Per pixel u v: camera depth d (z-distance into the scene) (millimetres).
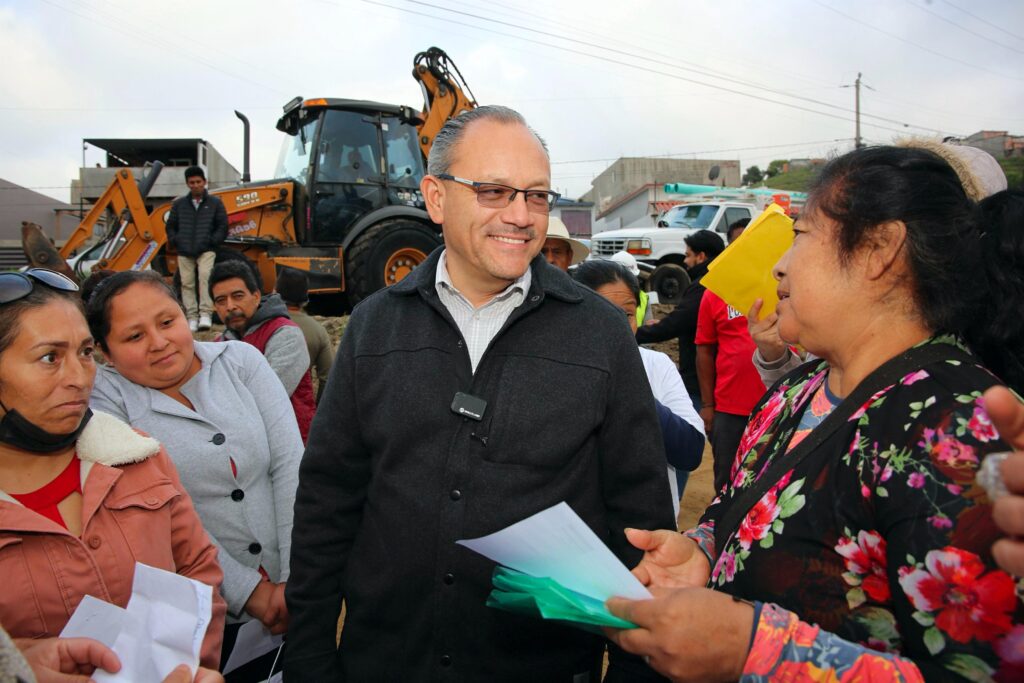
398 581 1584
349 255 8336
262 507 2078
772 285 1872
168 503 1651
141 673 1325
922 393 1006
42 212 27469
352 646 1677
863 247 1109
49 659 1254
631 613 1038
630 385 1669
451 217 1627
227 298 3340
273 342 3189
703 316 3916
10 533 1392
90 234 8219
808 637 966
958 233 1061
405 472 1613
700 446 2330
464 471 1572
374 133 8719
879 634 1009
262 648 1990
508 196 1562
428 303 1688
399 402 1626
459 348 1658
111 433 1578
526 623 1573
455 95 9492
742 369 3637
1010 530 734
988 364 1147
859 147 1209
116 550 1510
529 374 1609
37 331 1388
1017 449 753
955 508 894
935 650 902
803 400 1330
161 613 1359
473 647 1558
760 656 969
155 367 1970
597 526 1646
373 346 1714
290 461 2162
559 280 1745
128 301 1926
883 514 976
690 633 990
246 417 2094
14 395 1401
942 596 893
